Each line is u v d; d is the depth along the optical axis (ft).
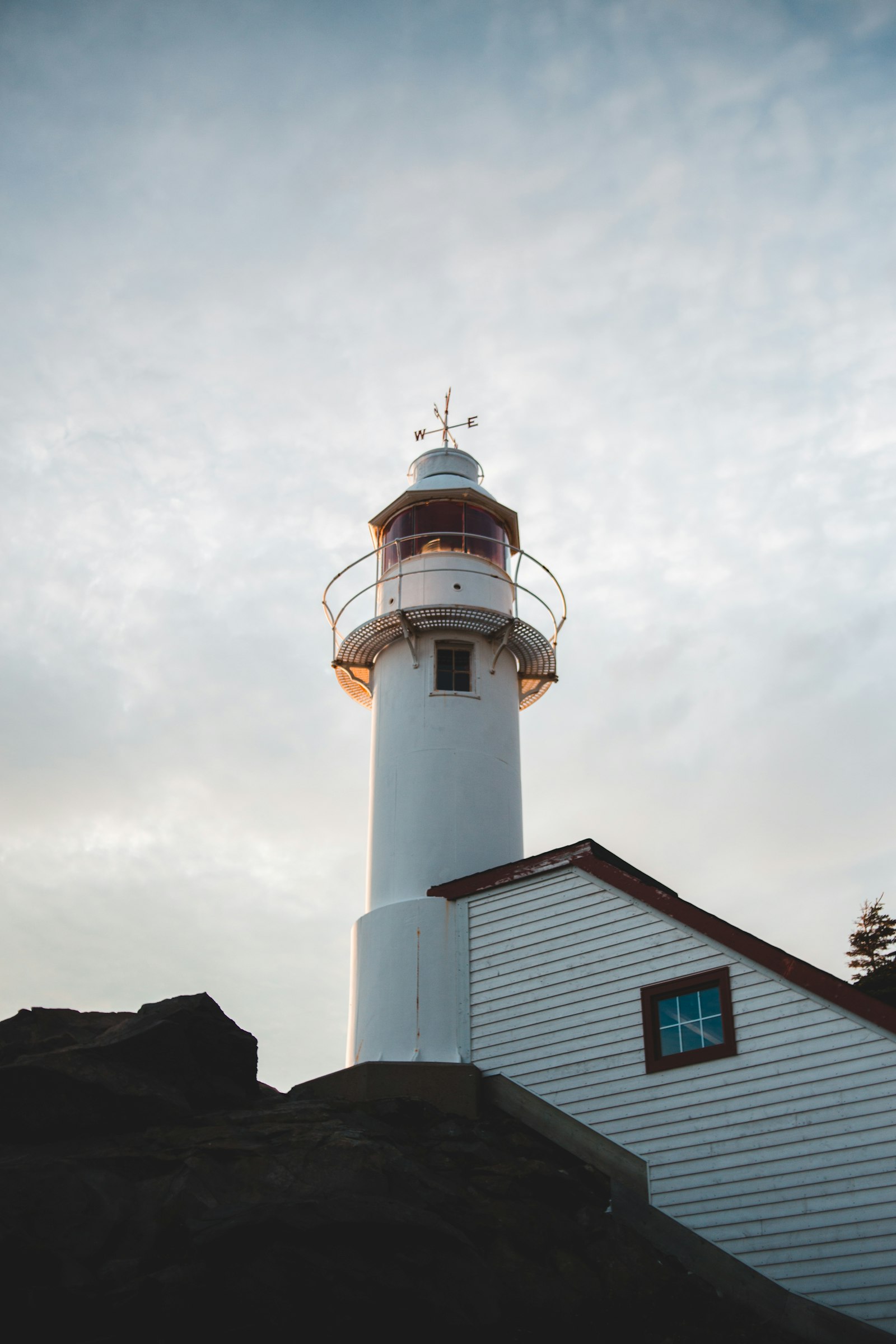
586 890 65.87
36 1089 55.62
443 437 96.94
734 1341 48.80
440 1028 68.23
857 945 100.89
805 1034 54.49
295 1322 41.47
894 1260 48.62
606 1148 59.11
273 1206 45.44
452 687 81.41
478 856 75.46
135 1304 40.47
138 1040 59.72
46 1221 45.60
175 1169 50.42
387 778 79.20
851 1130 51.60
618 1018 61.62
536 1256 52.06
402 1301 44.24
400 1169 53.01
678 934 60.90
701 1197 54.90
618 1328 49.26
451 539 86.63
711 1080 56.80
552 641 85.10
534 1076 63.82
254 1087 64.59
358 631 82.74
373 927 73.46
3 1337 38.96
